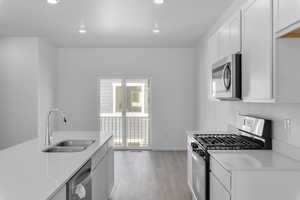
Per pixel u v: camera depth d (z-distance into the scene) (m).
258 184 1.99
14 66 5.77
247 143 2.88
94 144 3.06
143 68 7.11
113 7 3.95
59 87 7.07
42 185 1.62
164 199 3.73
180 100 7.13
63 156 2.43
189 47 7.08
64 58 7.07
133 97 7.12
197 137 3.32
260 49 2.16
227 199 2.06
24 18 4.49
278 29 1.89
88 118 7.11
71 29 5.23
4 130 5.81
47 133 3.08
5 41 5.76
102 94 7.11
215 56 3.54
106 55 7.08
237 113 3.77
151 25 4.97
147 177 4.73
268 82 2.02
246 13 2.47
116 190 4.08
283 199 2.00
